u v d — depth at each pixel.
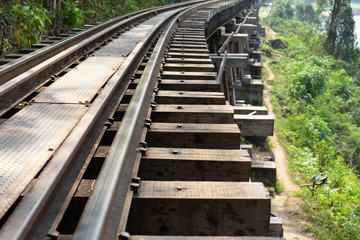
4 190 2.10
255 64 21.92
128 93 4.14
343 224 7.27
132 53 5.66
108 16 15.56
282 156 12.69
